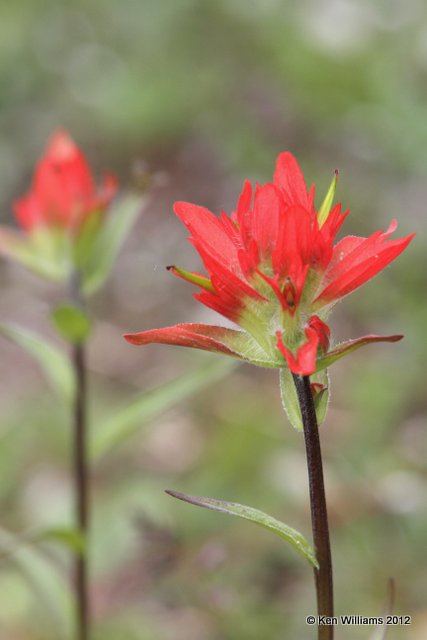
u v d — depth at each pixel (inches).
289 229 17.4
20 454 33.9
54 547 30.0
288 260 17.4
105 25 57.2
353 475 27.9
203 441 33.5
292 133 44.9
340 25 49.2
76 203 24.4
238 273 17.7
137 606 25.1
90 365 39.4
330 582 17.5
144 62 53.7
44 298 44.8
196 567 23.7
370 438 29.8
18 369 40.7
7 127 53.8
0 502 32.2
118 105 51.2
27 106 54.8
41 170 24.4
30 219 24.6
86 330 23.2
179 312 42.4
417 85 40.3
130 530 28.0
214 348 17.5
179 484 30.2
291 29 50.9
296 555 25.8
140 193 24.5
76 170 24.4
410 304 34.2
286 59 48.8
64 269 24.6
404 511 26.1
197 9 54.2
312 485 17.5
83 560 23.7
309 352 17.1
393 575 24.4
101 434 24.0
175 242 45.3
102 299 43.8
